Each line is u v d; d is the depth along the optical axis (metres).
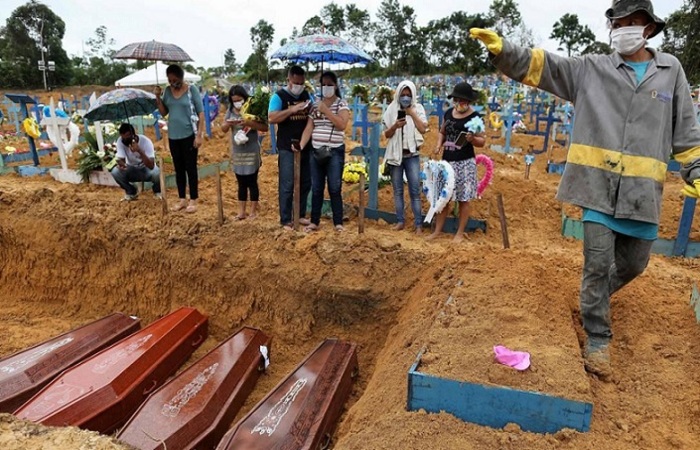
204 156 13.06
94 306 8.02
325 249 6.81
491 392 3.41
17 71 53.81
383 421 3.53
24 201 8.69
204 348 6.88
